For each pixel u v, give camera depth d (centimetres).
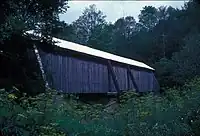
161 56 7288
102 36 9412
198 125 711
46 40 2300
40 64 2209
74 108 827
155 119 705
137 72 3091
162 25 8112
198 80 1080
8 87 1703
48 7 2330
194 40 3266
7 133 488
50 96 751
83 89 2436
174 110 752
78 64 2461
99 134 648
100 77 2591
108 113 783
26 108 636
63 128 638
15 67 2062
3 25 1819
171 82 3547
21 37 2077
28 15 2309
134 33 10225
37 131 557
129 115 719
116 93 2612
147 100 822
